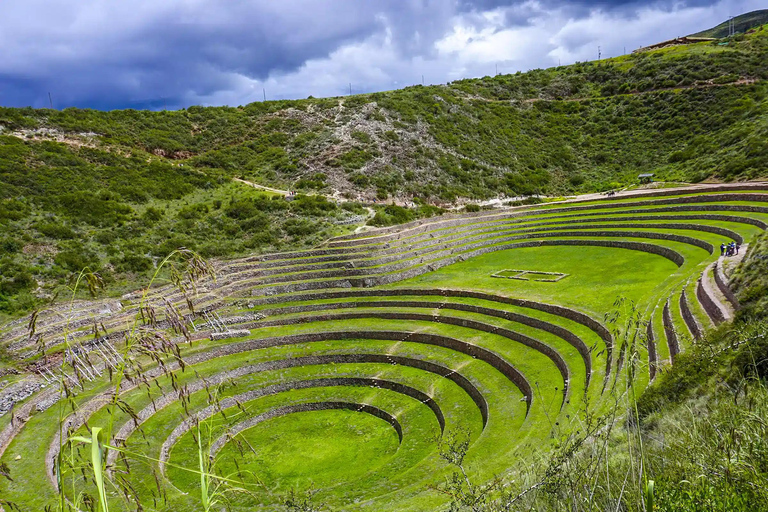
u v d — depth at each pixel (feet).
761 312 73.92
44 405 103.45
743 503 25.25
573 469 32.96
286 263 182.80
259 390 124.77
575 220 223.10
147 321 22.15
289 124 302.04
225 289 165.37
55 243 161.27
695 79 320.09
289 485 90.94
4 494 77.97
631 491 28.04
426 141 289.94
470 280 172.35
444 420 104.68
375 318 153.69
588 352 105.29
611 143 310.86
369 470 93.61
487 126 325.21
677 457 32.27
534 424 86.99
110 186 205.16
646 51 405.80
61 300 140.46
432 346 135.44
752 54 322.34
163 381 121.39
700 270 128.06
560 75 395.75
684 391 59.21
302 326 151.33
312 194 235.81
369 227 210.79
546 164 302.25
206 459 23.63
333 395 122.72
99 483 14.94
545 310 136.56
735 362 50.34
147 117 287.48
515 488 43.04
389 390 122.72
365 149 271.49
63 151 216.33
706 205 191.31
